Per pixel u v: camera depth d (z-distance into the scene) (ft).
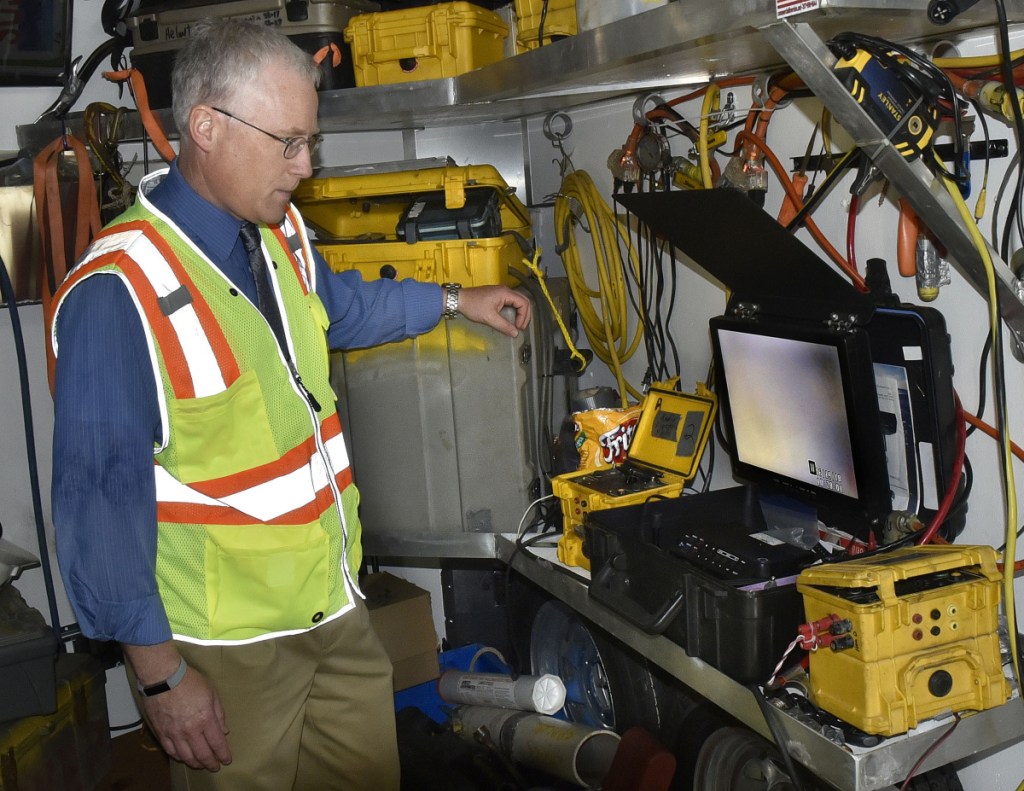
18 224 7.82
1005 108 4.62
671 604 4.94
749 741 5.62
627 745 6.22
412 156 9.21
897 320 5.09
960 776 5.80
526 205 9.08
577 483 6.35
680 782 6.04
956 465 5.01
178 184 4.86
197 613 4.87
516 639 8.18
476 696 7.96
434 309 6.53
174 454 4.72
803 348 5.27
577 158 8.40
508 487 7.28
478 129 9.09
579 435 6.89
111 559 4.36
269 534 4.94
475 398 7.22
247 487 4.86
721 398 6.24
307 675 5.35
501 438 7.22
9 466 8.32
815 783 5.25
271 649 5.08
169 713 4.70
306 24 7.75
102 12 8.39
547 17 6.81
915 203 4.47
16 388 8.28
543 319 7.32
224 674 4.99
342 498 5.52
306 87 4.64
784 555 4.91
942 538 5.07
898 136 4.25
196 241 4.82
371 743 5.75
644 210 5.61
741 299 5.86
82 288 4.48
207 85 4.47
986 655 4.27
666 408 6.60
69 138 7.50
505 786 7.21
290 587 5.00
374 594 8.58
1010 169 4.98
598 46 5.29
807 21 4.10
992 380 5.25
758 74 6.15
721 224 5.16
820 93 4.26
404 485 7.55
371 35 7.59
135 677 4.88
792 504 5.86
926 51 5.27
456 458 7.37
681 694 6.11
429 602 8.52
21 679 6.23
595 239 7.68
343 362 7.55
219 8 7.87
